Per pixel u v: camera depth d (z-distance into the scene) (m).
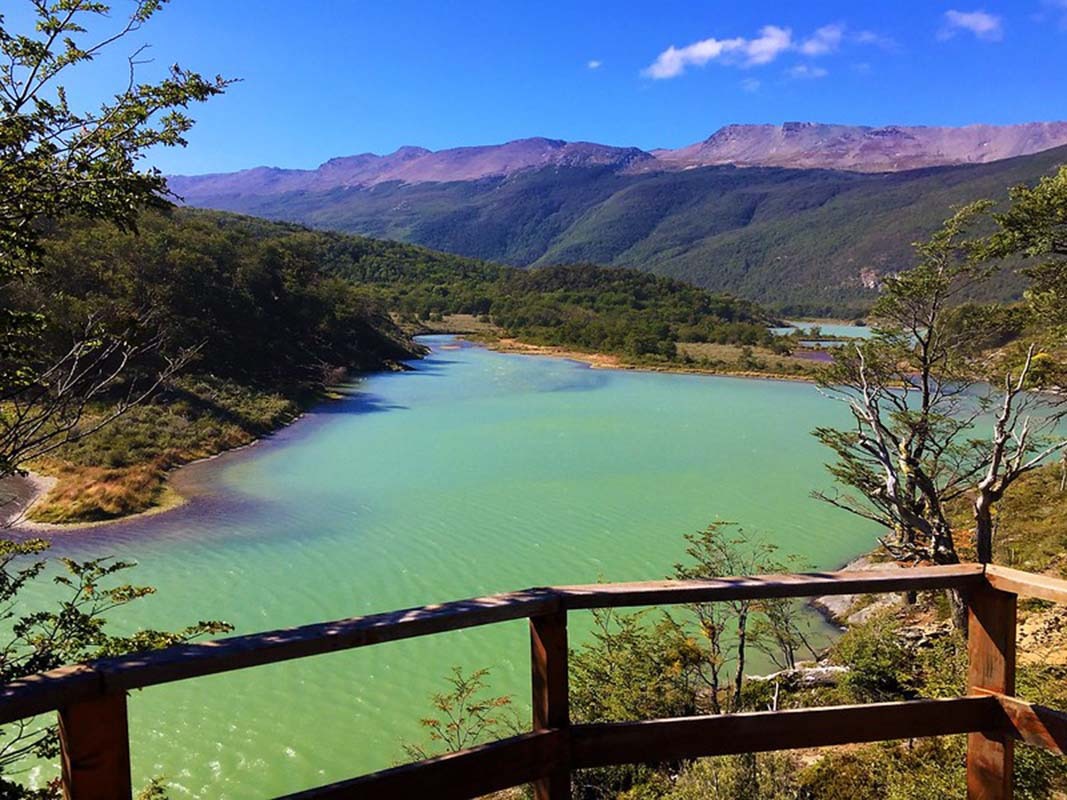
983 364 20.34
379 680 15.71
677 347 107.00
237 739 13.48
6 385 6.03
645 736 2.44
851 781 7.79
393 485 31.27
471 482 31.81
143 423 37.12
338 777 12.52
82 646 6.31
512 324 131.12
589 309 142.88
